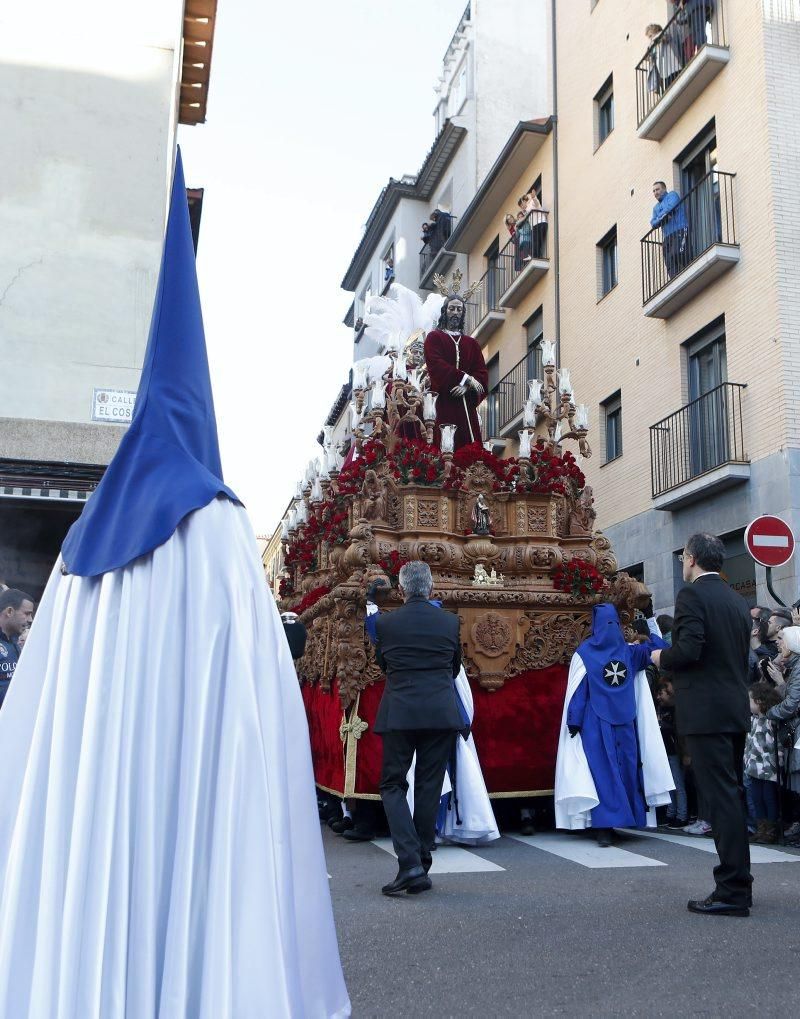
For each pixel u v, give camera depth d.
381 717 5.60
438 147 28.58
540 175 22.86
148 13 9.84
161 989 1.97
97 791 2.07
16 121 9.41
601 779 7.20
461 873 6.03
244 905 1.99
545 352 8.86
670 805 8.71
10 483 8.54
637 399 17.64
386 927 4.62
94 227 9.37
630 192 18.42
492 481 8.50
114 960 1.97
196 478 2.30
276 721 2.18
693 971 3.88
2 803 2.22
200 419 2.44
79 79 9.59
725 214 14.99
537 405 8.79
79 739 2.14
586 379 19.83
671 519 16.06
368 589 7.33
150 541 2.22
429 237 29.06
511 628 7.98
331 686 8.20
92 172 9.46
